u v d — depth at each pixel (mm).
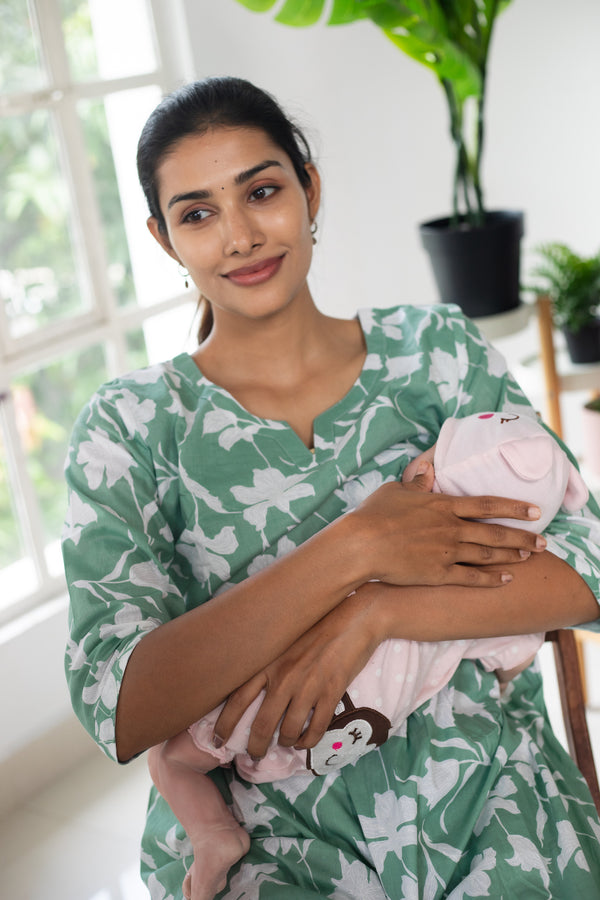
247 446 1201
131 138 2627
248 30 2768
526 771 1154
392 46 3027
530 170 3084
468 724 1163
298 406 1242
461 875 1080
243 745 1075
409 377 1272
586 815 1152
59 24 2402
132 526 1149
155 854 1194
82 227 2500
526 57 2969
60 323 2475
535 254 3150
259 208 1142
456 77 2262
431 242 2391
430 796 1100
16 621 2344
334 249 3096
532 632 1129
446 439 1183
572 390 2377
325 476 1192
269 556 1185
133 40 2588
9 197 2357
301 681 1042
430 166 3148
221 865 1050
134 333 2672
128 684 1023
